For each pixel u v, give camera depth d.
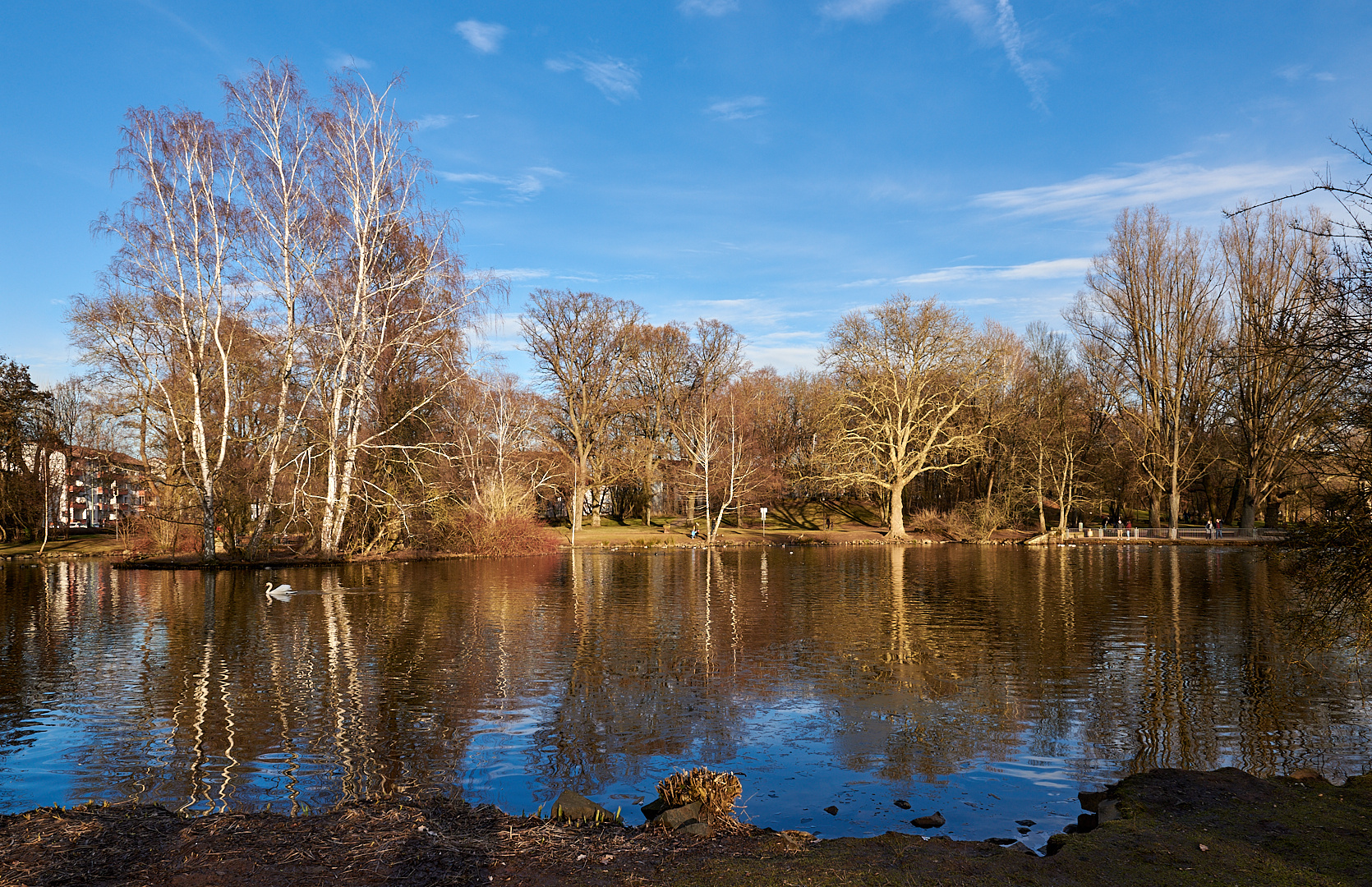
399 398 37.09
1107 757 9.47
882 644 16.39
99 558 41.94
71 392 62.94
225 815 6.95
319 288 31.30
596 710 11.34
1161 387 51.03
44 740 9.88
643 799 8.09
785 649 15.81
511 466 47.69
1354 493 9.90
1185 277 49.97
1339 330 9.45
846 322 56.44
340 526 34.88
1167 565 35.19
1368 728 10.61
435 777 8.66
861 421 57.25
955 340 54.19
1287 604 22.02
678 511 74.81
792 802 8.03
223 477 35.09
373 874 5.64
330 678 13.20
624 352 57.72
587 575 31.64
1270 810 7.12
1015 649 15.87
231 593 24.62
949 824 7.51
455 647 15.87
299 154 31.16
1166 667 14.19
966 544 53.94
